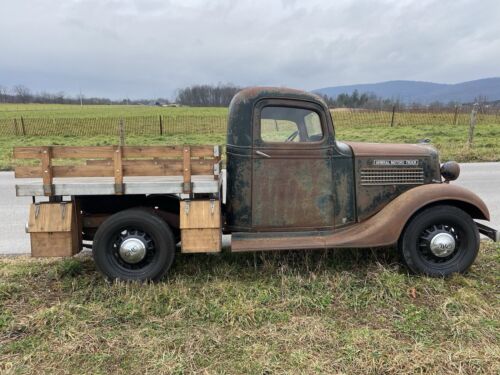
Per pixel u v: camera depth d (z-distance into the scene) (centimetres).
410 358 263
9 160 1192
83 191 358
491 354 267
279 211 392
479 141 1429
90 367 260
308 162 389
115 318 315
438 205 388
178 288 361
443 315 319
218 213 370
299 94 383
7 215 635
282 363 262
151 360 265
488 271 401
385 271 378
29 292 358
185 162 363
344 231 398
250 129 379
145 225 369
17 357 269
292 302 336
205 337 290
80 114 3588
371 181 408
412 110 2350
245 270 399
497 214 605
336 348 277
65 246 363
